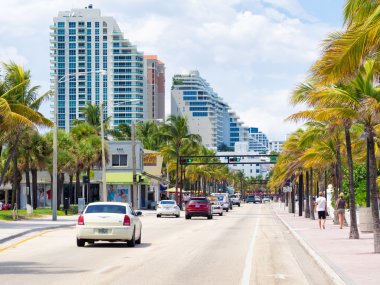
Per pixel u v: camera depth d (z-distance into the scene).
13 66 61.25
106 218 31.05
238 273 20.28
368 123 28.02
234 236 41.31
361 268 20.50
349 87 28.25
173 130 122.19
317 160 55.44
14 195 73.31
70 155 89.44
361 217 40.94
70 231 45.44
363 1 17.36
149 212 97.06
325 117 28.47
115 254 27.22
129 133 163.50
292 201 99.69
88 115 134.75
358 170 68.50
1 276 19.14
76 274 19.70
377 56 20.42
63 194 112.00
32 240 36.25
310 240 34.97
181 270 21.06
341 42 17.20
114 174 109.94
